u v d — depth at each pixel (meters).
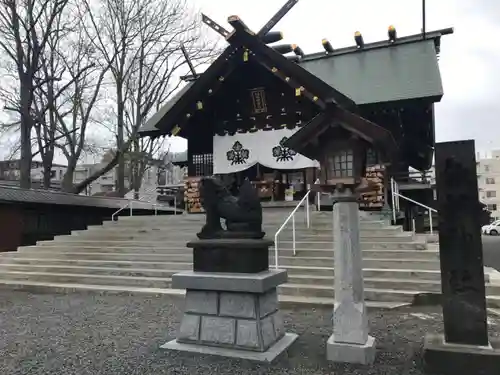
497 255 16.80
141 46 22.44
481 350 3.93
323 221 10.42
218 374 4.06
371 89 13.16
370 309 6.77
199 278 4.75
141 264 9.81
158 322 6.25
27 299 8.35
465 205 4.19
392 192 11.75
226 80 13.92
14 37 19.22
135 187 25.92
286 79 11.02
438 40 16.45
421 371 4.09
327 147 4.69
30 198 15.02
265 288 4.52
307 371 4.11
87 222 17.61
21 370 4.28
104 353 4.78
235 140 15.00
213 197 5.04
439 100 12.00
